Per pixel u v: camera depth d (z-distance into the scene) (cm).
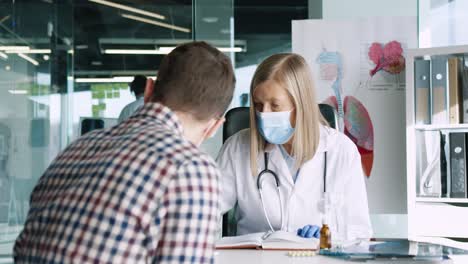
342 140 271
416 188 382
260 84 251
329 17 466
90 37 490
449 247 204
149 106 124
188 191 111
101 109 489
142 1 490
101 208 109
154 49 489
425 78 380
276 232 223
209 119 128
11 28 491
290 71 251
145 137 116
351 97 433
